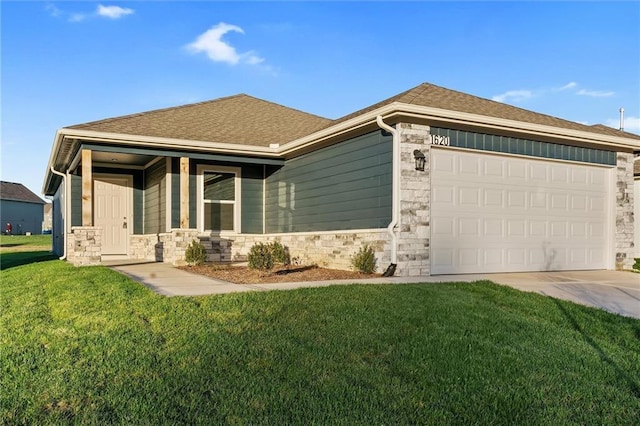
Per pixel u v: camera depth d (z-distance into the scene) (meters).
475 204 10.24
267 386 3.64
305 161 12.52
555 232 11.34
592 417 3.27
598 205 12.06
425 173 9.53
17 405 3.30
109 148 11.44
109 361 4.12
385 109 9.09
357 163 10.57
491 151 10.37
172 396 3.46
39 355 4.31
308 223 12.35
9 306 6.71
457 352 4.52
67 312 5.88
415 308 6.15
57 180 17.92
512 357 4.46
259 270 10.52
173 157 12.76
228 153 12.79
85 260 11.20
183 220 12.15
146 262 13.10
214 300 6.36
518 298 7.18
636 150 12.53
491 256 10.41
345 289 7.29
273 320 5.42
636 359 4.63
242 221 14.06
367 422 3.10
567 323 5.94
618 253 12.11
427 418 3.18
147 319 5.51
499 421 3.17
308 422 3.09
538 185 11.12
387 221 9.62
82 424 3.03
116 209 15.08
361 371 3.99
